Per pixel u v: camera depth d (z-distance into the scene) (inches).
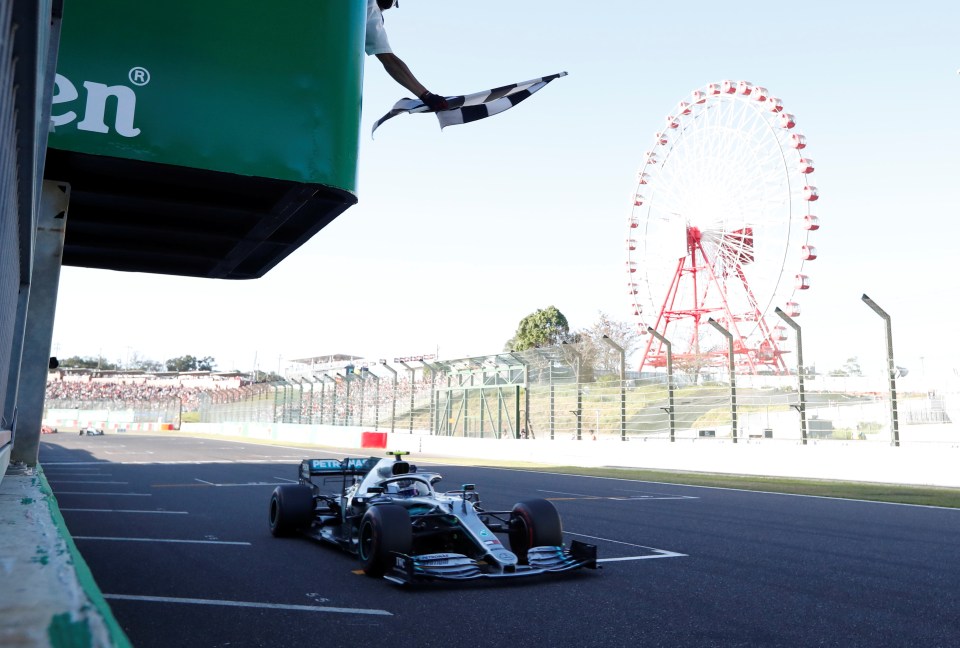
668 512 426.3
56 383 3641.7
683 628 180.9
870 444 678.5
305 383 1807.3
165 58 250.4
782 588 228.1
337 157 269.9
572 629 178.9
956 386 623.2
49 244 266.8
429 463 962.7
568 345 1083.3
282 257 375.2
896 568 262.1
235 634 169.2
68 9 241.1
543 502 263.9
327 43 271.1
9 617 46.4
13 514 105.3
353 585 227.9
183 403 3307.1
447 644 165.2
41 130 169.5
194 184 279.1
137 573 237.8
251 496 502.6
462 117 282.5
